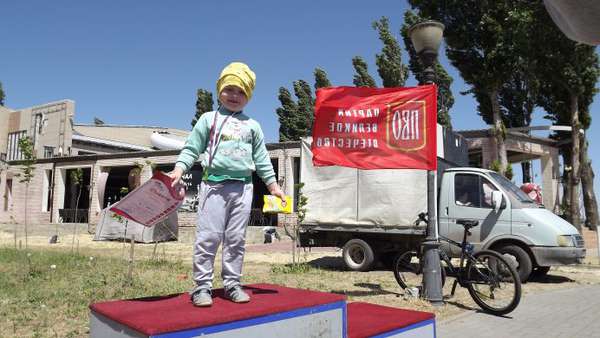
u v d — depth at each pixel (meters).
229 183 3.49
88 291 7.38
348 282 9.48
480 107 25.23
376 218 11.16
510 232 9.71
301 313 3.23
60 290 7.46
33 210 31.11
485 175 10.21
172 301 3.42
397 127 7.04
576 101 21.20
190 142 3.54
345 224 11.48
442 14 20.23
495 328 6.13
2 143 39.25
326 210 11.76
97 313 3.14
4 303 6.56
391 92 7.12
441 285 7.60
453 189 10.38
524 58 19.77
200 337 2.74
